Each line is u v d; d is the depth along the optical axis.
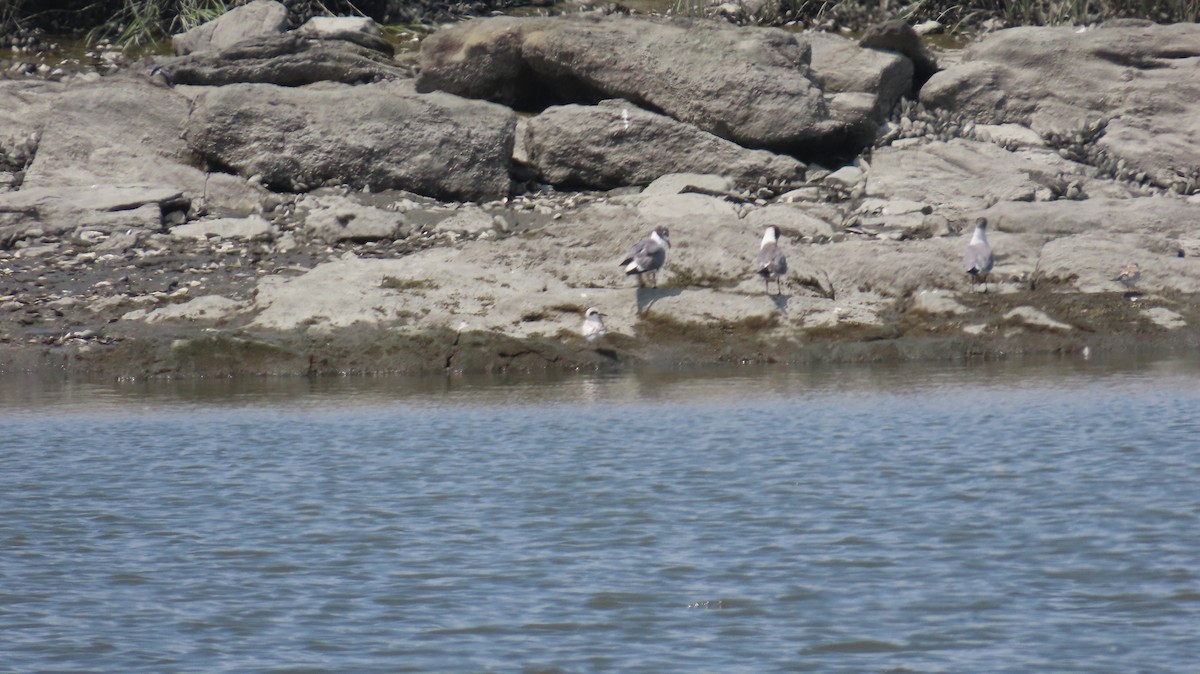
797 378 17.08
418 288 18.95
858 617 8.79
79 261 20.61
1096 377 16.58
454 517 11.23
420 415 15.34
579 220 19.97
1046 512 10.99
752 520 10.97
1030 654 8.15
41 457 13.53
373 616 8.98
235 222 21.77
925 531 10.56
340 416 15.38
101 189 22.53
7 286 19.72
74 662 8.28
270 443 14.03
